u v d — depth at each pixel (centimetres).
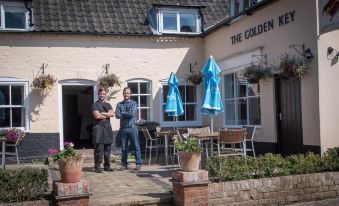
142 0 1579
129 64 1448
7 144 1287
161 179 915
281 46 1061
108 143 1040
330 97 938
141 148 1414
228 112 1371
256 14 1173
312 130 948
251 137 1030
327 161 831
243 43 1248
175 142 723
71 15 1437
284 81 1072
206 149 1051
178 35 1484
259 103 1181
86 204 627
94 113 1030
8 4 1338
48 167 1139
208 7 1609
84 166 1164
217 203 706
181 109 1234
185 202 675
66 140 1797
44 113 1355
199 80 1474
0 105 1324
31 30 1333
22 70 1340
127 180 909
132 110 1066
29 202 625
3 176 634
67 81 1388
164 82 1484
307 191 780
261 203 742
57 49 1376
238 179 751
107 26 1426
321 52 930
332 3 890
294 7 1007
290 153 1047
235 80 1314
